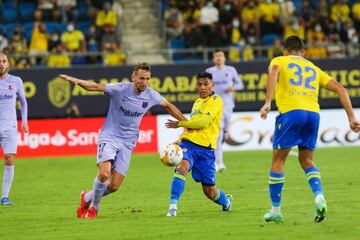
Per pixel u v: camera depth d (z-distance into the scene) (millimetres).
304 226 25844
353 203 31906
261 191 36719
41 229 26500
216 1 73750
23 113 34781
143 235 24594
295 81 25844
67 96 63562
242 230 25250
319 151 58188
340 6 75875
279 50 71312
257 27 73812
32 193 37781
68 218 29078
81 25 76188
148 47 76188
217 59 48000
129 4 78438
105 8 72875
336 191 36188
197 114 29016
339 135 61719
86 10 77250
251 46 71062
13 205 33406
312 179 25844
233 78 48250
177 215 29234
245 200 33594
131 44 76500
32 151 58969
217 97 29297
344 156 54156
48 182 42594
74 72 63688
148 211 30672
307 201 32844
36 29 69875
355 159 52062
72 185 41062
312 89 25969
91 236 24719
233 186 39000
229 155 57094
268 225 26188
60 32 74000
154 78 64188
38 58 68312
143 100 28141
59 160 55906
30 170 49219
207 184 29359
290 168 47438
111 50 69750
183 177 28797
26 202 34375
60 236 24922
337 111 61750
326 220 27203
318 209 25359
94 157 57531
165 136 60125
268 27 74000
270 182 26156
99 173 27766
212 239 23672
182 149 28922
